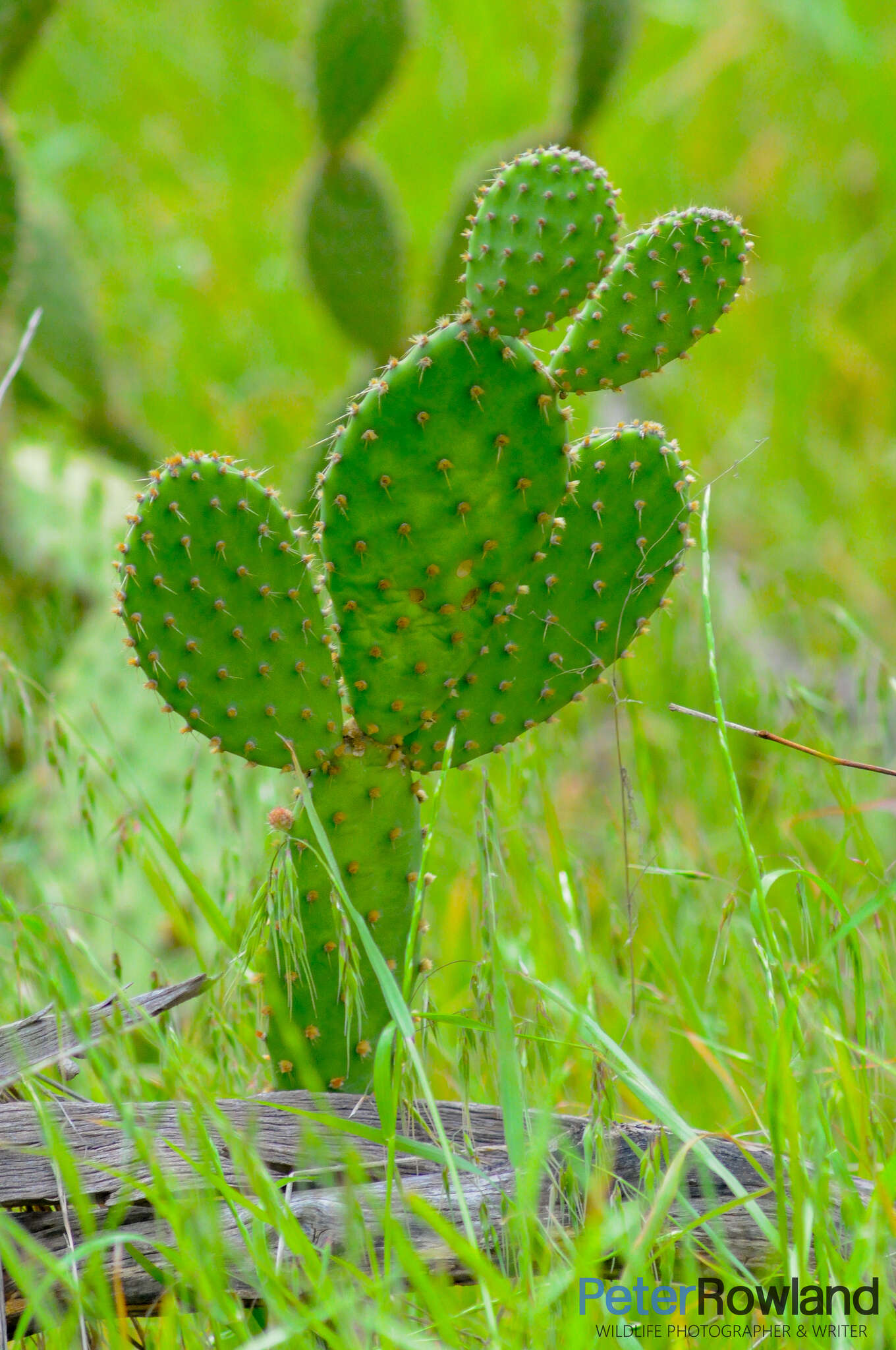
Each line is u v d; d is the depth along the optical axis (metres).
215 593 3.49
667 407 6.75
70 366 4.91
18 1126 3.48
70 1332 3.39
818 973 3.59
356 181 4.52
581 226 3.45
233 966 3.55
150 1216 3.46
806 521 6.07
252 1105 3.52
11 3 4.41
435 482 3.50
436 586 3.52
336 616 3.53
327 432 4.39
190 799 3.80
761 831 3.97
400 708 3.54
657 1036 3.73
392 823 3.55
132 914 3.85
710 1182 3.49
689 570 4.26
